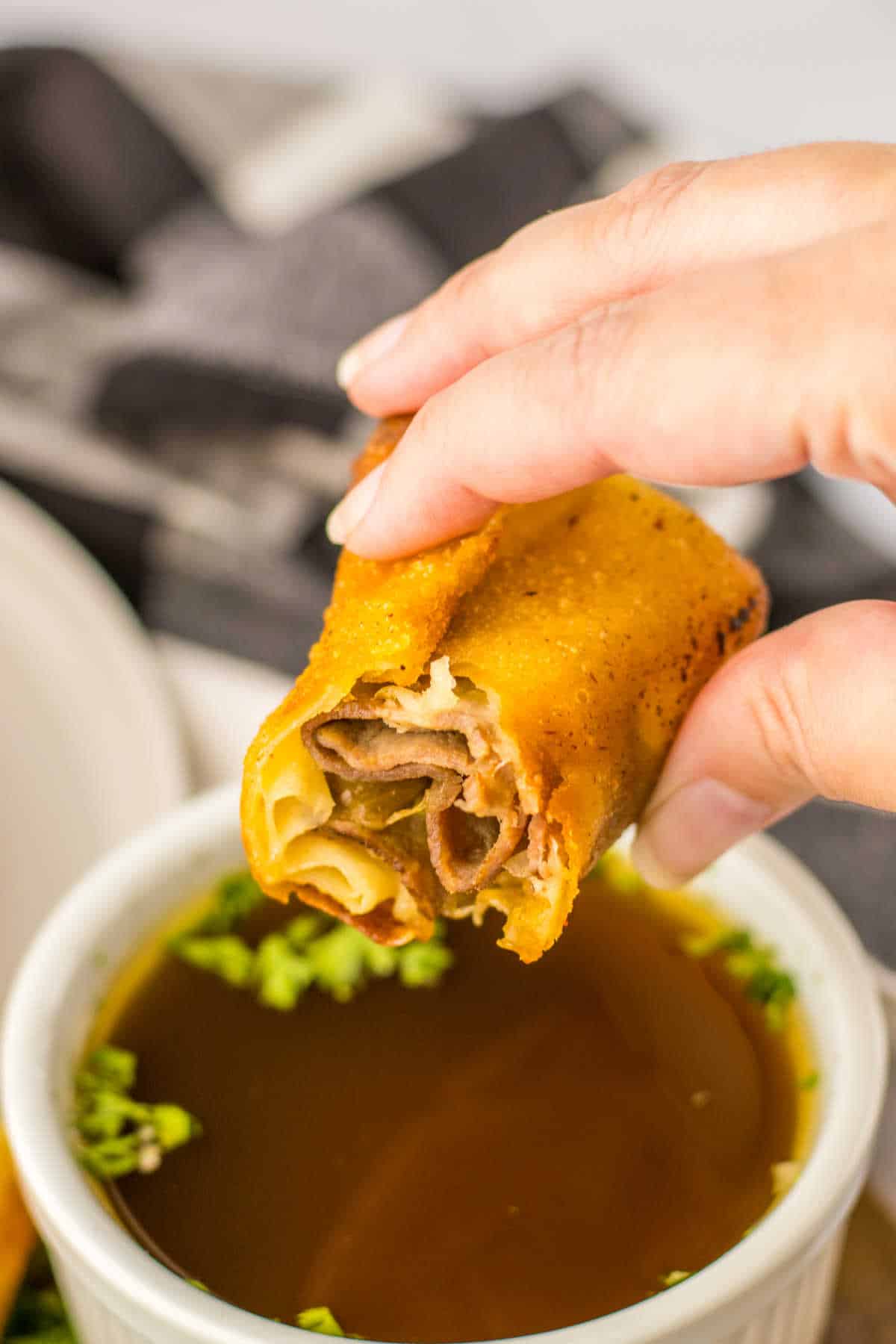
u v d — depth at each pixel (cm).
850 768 25
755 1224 26
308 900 25
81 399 43
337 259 46
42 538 38
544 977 29
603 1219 26
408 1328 25
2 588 37
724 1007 28
